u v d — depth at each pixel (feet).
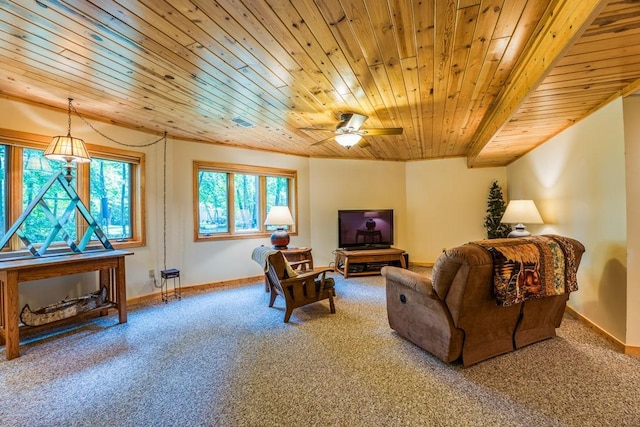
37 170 10.12
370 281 16.02
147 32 6.18
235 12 5.55
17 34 6.23
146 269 12.89
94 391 6.41
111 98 9.71
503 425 5.28
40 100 9.80
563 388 6.30
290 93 9.30
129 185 12.76
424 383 6.57
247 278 16.15
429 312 7.64
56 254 9.76
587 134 9.23
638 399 5.90
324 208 19.01
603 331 8.63
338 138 11.35
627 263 7.70
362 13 5.59
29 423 5.47
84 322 10.37
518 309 7.74
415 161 20.22
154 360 7.73
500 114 9.95
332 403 5.94
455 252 6.65
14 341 7.85
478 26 6.02
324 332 9.41
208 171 15.25
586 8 4.66
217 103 10.18
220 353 8.08
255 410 5.77
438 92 9.32
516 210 11.85
